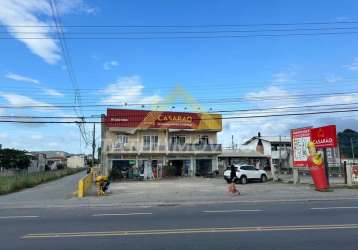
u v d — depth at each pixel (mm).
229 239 9289
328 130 27281
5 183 31031
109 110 57188
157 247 8547
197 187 31641
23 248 8750
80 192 23062
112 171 50531
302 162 32250
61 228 11555
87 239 9641
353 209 15031
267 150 79688
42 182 43844
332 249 8172
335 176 50094
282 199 20062
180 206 17656
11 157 86812
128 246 8703
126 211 16000
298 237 9438
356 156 62219
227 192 24969
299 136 32500
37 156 108750
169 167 55812
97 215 14711
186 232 10305
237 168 38219
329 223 11500
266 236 9609
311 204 17406
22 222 13156
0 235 10562
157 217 13609
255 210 15148
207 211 15125
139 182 43625
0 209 18016
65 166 145125
